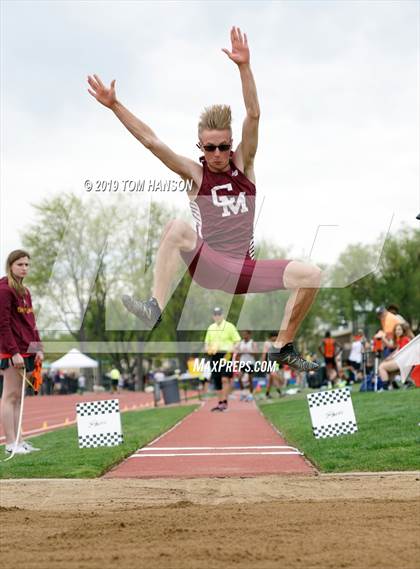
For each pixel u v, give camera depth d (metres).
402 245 48.53
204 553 3.50
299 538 3.80
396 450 7.69
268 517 4.44
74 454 8.63
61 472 7.21
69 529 4.25
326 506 4.85
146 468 7.75
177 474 7.20
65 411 25.70
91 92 5.10
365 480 6.32
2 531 4.25
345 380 24.61
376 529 3.99
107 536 3.99
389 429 9.32
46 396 44.38
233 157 5.15
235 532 3.99
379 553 3.46
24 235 34.06
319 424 9.45
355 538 3.77
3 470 7.40
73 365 26.77
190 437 11.49
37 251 34.12
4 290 8.57
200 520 4.39
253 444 10.16
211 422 14.73
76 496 5.88
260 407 19.77
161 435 11.91
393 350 16.41
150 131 5.08
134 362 46.16
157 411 19.97
